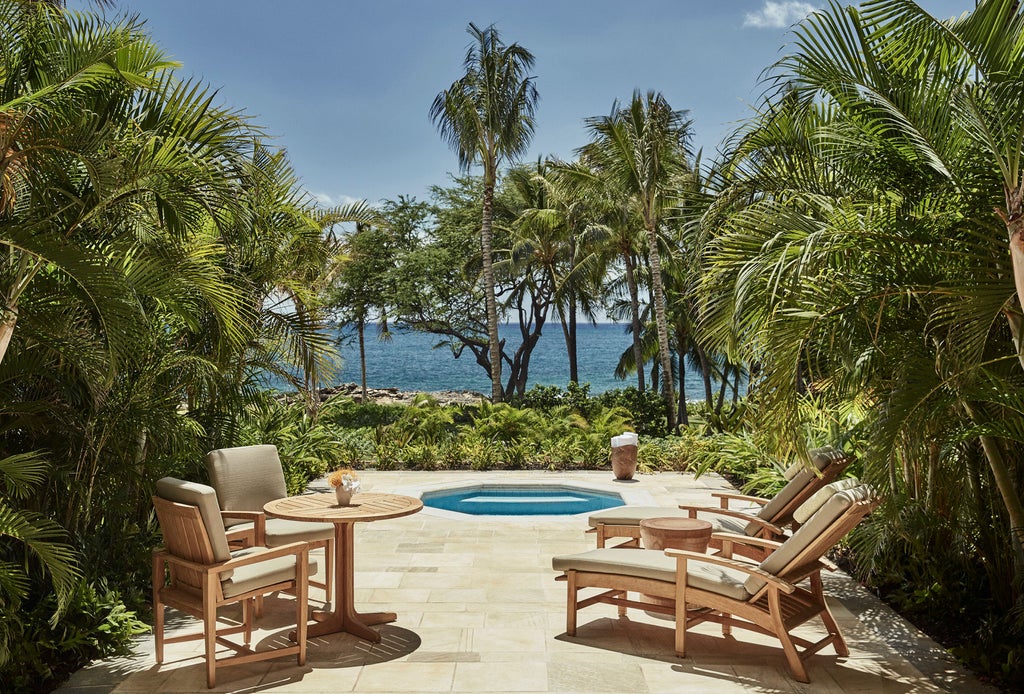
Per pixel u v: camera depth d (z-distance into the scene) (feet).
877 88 14.49
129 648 16.43
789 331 13.33
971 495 17.37
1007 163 12.00
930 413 13.64
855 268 13.94
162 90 16.75
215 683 14.47
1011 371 14.53
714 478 41.19
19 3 14.97
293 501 17.97
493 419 50.75
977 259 12.95
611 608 19.12
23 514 13.91
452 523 29.17
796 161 16.89
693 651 16.25
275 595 20.49
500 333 294.05
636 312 75.66
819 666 15.49
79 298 14.39
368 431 49.75
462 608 19.08
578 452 46.09
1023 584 15.98
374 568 22.79
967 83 13.69
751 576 15.10
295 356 25.88
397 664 15.46
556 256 84.69
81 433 18.08
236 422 25.36
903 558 20.38
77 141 13.88
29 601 16.33
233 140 16.90
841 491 14.60
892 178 15.43
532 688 14.32
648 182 58.59
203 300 20.99
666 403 66.28
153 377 20.12
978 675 14.97
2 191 14.35
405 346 278.87
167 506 14.83
